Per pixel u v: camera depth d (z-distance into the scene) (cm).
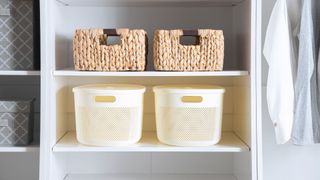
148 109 214
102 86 191
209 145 179
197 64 176
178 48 175
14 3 178
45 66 170
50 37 170
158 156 217
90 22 211
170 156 217
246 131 181
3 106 179
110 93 174
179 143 177
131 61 175
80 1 195
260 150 172
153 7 210
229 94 214
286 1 198
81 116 177
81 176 212
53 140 175
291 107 180
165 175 214
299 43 185
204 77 213
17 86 210
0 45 179
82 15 211
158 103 181
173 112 176
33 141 187
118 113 175
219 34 176
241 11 192
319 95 189
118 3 201
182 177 212
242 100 189
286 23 181
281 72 179
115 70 176
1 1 178
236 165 208
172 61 175
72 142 185
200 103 176
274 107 180
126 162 217
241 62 192
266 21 213
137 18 211
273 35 181
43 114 170
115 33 175
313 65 187
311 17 186
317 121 189
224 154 217
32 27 179
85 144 178
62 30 198
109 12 211
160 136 182
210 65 176
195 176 213
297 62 195
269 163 218
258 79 172
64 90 200
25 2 178
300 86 184
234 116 210
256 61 172
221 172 217
